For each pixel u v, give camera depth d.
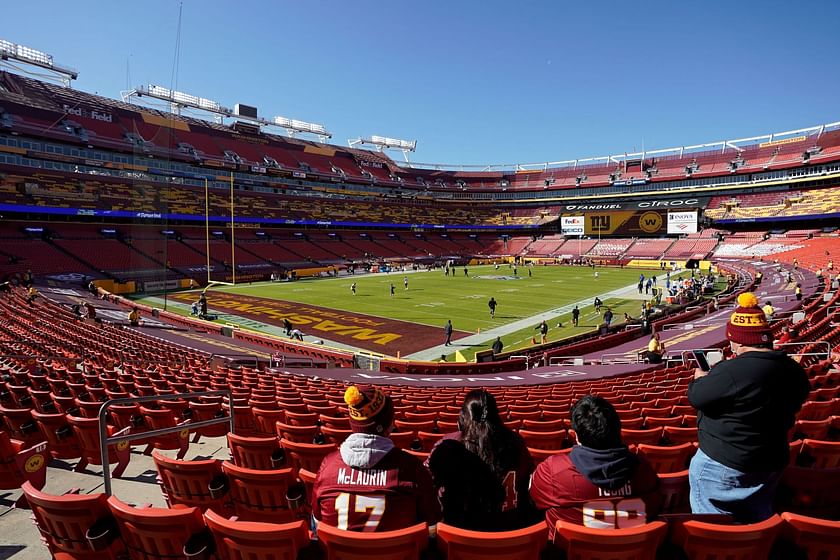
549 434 6.07
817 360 12.23
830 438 5.87
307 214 78.69
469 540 2.45
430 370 18.72
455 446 2.98
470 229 98.00
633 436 5.87
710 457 2.80
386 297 40.97
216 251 61.69
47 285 40.09
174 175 65.75
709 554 2.54
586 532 2.46
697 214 74.56
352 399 2.83
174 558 2.89
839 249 52.12
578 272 64.06
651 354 16.70
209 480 3.94
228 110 82.38
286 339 23.92
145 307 32.78
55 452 6.14
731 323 2.90
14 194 49.38
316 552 2.70
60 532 3.14
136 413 7.02
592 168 100.88
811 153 73.12
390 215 91.06
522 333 27.17
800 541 2.49
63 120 56.84
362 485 2.74
